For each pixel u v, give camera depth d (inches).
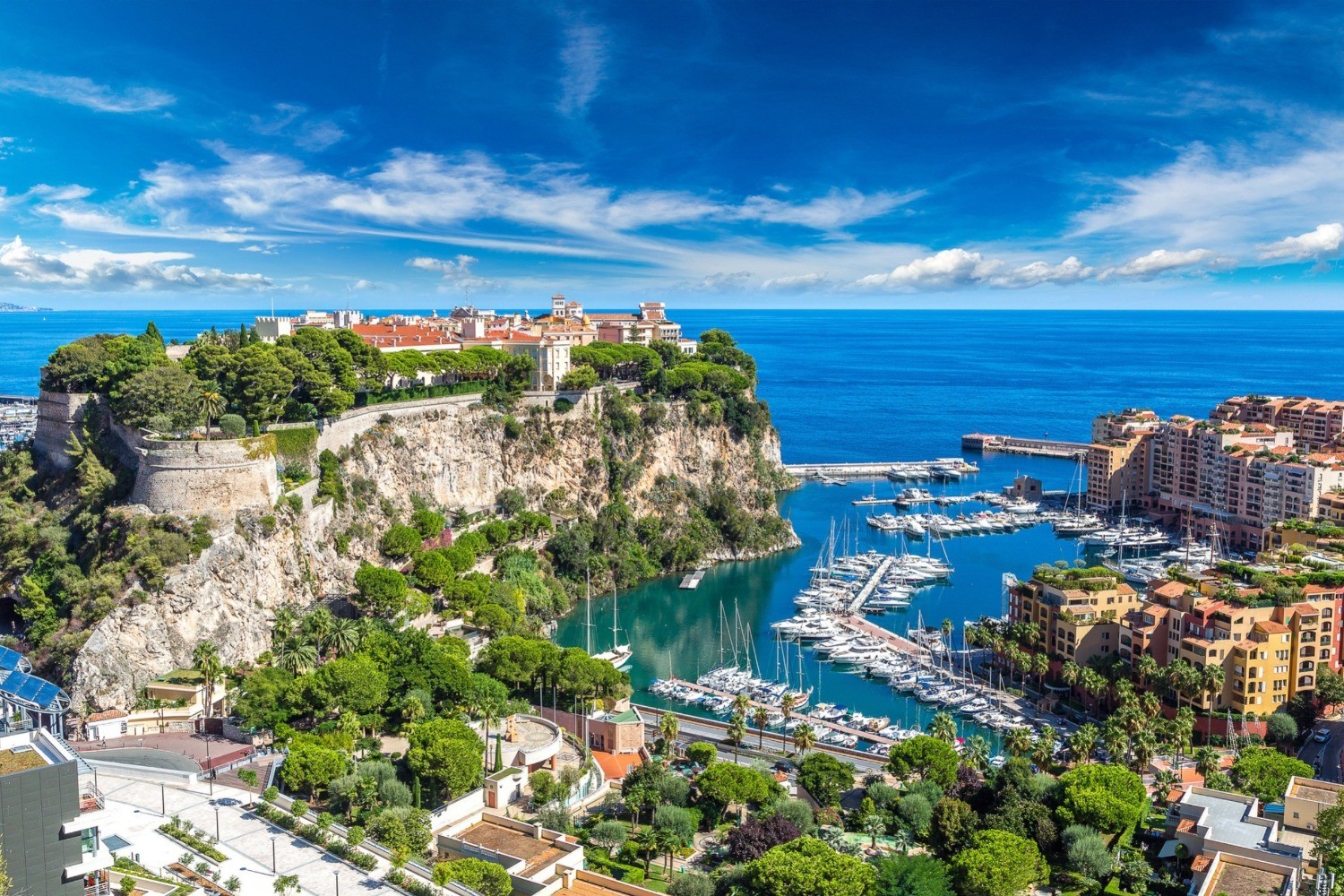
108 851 4458.7
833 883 5093.5
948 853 6008.9
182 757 6801.2
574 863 5664.4
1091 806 6063.0
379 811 6008.9
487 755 7165.4
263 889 5137.8
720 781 6569.9
